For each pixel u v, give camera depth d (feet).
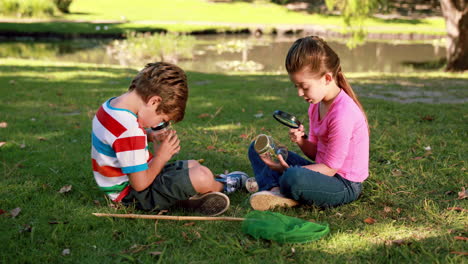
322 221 9.17
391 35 81.56
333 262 7.54
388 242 8.14
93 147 9.18
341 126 8.98
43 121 18.06
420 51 65.98
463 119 18.26
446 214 9.27
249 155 10.82
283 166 9.74
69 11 105.70
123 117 8.64
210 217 9.04
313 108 9.98
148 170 9.00
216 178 10.87
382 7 60.75
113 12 109.09
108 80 30.19
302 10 120.88
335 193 9.32
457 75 37.91
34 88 25.86
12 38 73.72
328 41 76.79
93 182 11.37
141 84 8.51
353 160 9.42
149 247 8.13
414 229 8.70
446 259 7.43
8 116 18.67
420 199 10.14
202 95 24.85
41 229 8.75
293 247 8.05
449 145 14.19
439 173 11.70
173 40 70.49
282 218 8.63
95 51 61.98
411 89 28.19
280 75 37.06
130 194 9.50
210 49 65.31
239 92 26.05
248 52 63.16
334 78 8.97
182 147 14.51
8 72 32.04
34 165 12.74
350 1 56.39
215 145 14.66
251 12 115.85
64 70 34.81
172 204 9.50
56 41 71.77
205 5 127.03
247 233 8.56
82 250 8.03
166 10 115.44
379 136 15.51
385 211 9.55
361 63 56.03
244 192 10.85
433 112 19.66
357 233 8.60
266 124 17.75
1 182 11.28
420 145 14.12
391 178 11.44
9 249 8.03
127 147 8.68
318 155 9.84
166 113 8.70
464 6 44.37
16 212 9.40
